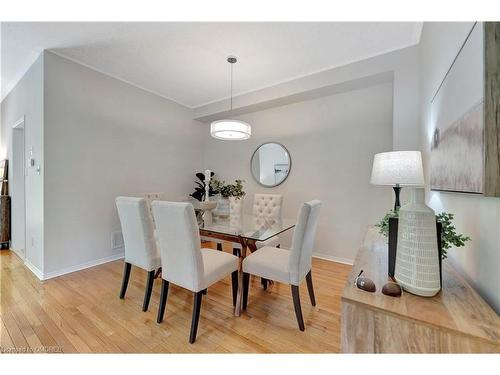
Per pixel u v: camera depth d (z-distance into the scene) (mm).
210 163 4621
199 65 2855
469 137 984
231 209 3250
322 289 2316
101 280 2492
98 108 2980
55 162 2568
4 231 3467
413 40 2316
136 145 3461
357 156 3039
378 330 843
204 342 1536
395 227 1098
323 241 3291
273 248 2197
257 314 1876
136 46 2453
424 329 771
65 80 2658
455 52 1252
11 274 2611
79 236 2795
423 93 2082
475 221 1015
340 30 2176
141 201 1882
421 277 908
